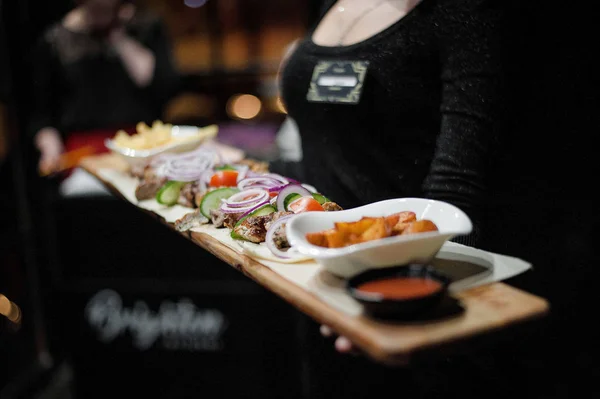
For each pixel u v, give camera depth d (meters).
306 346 2.09
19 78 3.42
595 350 2.15
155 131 2.69
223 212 1.74
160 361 2.95
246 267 1.46
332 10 1.96
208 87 3.92
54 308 3.44
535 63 1.86
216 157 2.27
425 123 1.71
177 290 2.86
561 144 2.03
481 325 1.05
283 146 2.83
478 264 1.32
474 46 1.45
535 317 1.10
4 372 3.35
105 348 3.00
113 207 2.86
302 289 1.28
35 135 3.42
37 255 3.44
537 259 2.10
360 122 1.78
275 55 4.34
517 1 1.47
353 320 1.11
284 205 1.69
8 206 3.44
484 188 1.45
